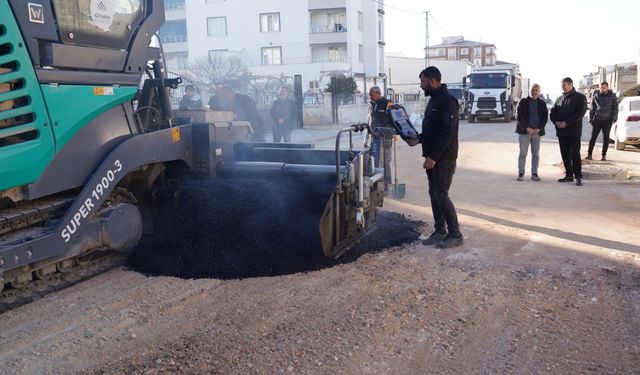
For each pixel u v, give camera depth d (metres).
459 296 4.69
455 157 6.02
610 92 12.95
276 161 6.59
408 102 45.88
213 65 36.25
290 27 48.19
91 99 4.59
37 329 4.16
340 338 3.93
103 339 3.98
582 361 3.58
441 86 6.10
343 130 5.71
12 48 3.94
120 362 3.64
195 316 4.34
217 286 4.96
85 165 4.57
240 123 6.84
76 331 4.11
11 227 4.26
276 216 5.91
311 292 4.80
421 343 3.85
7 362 3.67
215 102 10.90
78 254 4.69
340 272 5.31
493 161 13.59
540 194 9.12
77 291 4.90
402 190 8.80
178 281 5.10
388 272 5.31
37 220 4.44
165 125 5.81
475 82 32.88
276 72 45.06
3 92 3.89
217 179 6.23
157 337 4.00
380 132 8.65
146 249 5.70
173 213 5.86
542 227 6.96
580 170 9.91
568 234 6.61
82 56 4.51
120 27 4.93
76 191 4.67
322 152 6.40
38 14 4.12
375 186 6.43
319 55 50.03
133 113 5.18
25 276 4.52
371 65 53.34
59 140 4.29
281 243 5.64
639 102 15.11
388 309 4.43
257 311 4.41
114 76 4.86
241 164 6.30
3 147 3.92
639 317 4.22
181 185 6.00
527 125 10.28
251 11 48.44
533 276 5.14
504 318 4.24
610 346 3.78
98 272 5.23
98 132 4.70
